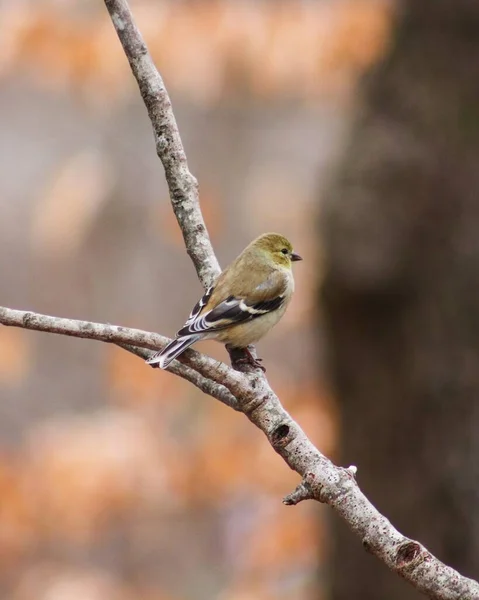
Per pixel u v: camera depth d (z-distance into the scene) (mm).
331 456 12062
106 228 21250
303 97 16078
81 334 5152
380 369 11266
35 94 23281
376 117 11234
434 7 11305
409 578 4562
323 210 11078
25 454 15250
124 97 19234
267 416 5137
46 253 20953
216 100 16078
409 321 11062
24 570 16312
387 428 11297
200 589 19656
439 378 11047
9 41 13977
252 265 8195
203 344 17359
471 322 10984
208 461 14852
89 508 14391
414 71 11328
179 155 6543
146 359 5551
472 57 11289
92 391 22609
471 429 11031
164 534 19969
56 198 16078
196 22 14031
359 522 4738
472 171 11055
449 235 10953
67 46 14055
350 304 11086
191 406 16375
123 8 6352
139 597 18156
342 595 11820
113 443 14516
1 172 23281
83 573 17297
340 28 13797
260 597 15992
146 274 22422
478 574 10977
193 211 6566
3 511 14414
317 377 14328
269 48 14023
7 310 5145
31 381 22500
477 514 11008
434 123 11125
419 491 11148
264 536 15219
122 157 22484
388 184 10844
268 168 21906
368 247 10789
